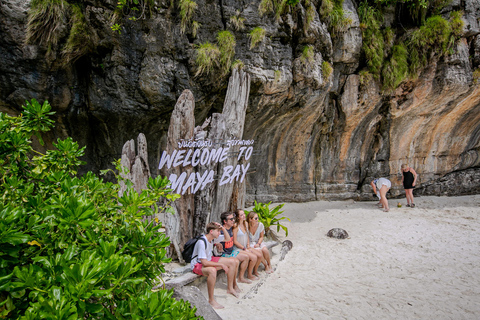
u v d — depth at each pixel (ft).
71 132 20.98
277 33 21.36
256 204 21.45
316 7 23.24
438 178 33.45
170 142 15.53
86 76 19.65
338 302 13.33
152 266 7.70
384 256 18.42
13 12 15.92
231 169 17.15
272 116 24.49
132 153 15.48
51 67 17.84
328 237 21.79
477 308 12.82
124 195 8.39
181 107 15.60
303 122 26.58
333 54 24.82
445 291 14.26
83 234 7.11
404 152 31.58
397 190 32.22
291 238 21.66
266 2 20.36
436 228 23.21
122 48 18.74
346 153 30.42
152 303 6.10
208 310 11.30
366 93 26.89
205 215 16.43
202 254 13.25
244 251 15.33
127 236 7.84
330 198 30.76
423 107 28.81
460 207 28.94
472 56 27.20
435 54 26.63
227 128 16.97
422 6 26.50
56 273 5.81
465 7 26.61
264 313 12.39
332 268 16.85
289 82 22.06
